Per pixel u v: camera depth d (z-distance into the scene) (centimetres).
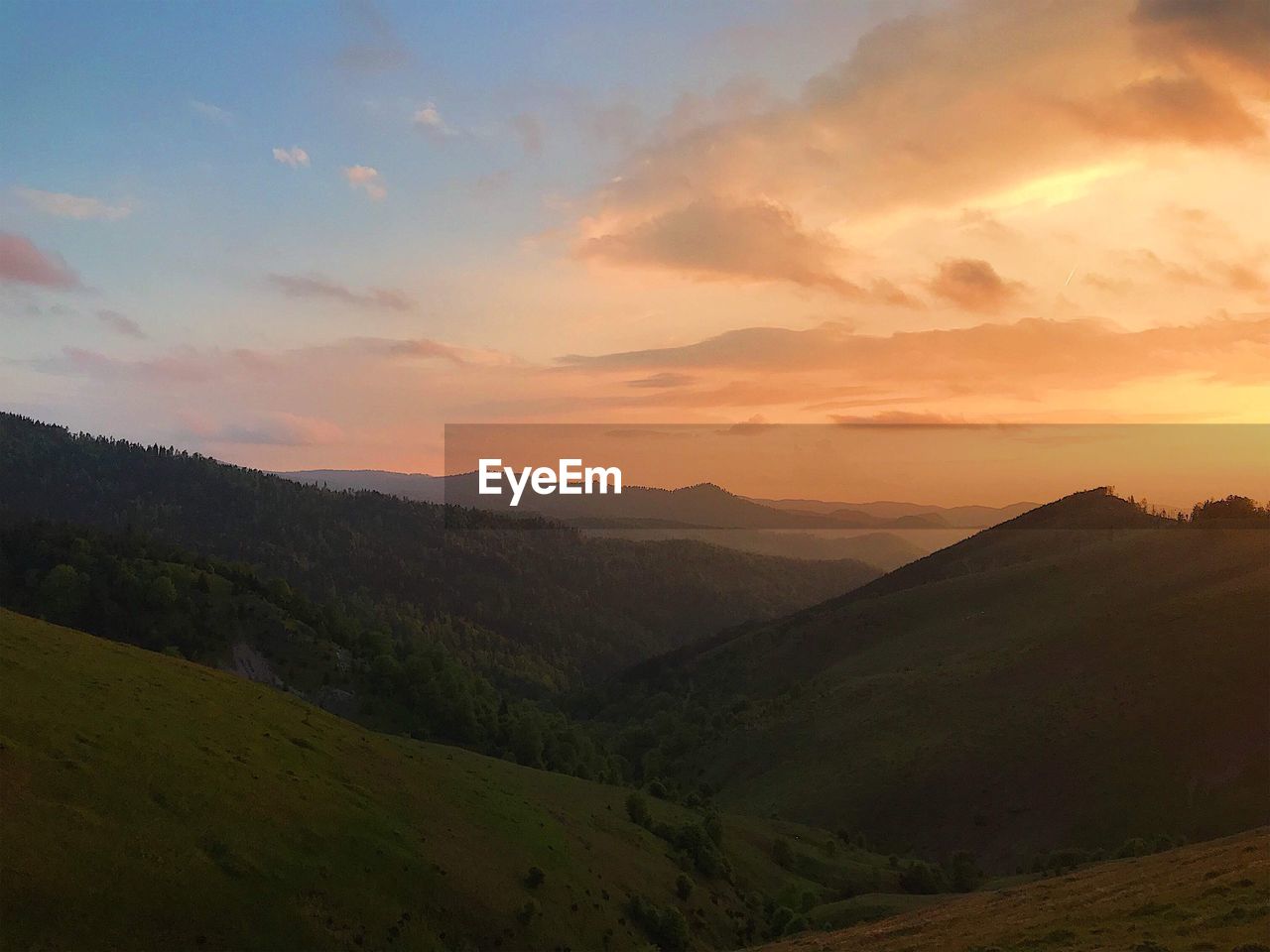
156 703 4075
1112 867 4966
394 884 3503
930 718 13812
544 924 3959
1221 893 2772
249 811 3397
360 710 11556
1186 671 11881
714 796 14300
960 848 10438
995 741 12188
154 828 2981
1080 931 2650
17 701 3403
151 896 2666
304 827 3509
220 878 2927
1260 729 10212
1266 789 9344
